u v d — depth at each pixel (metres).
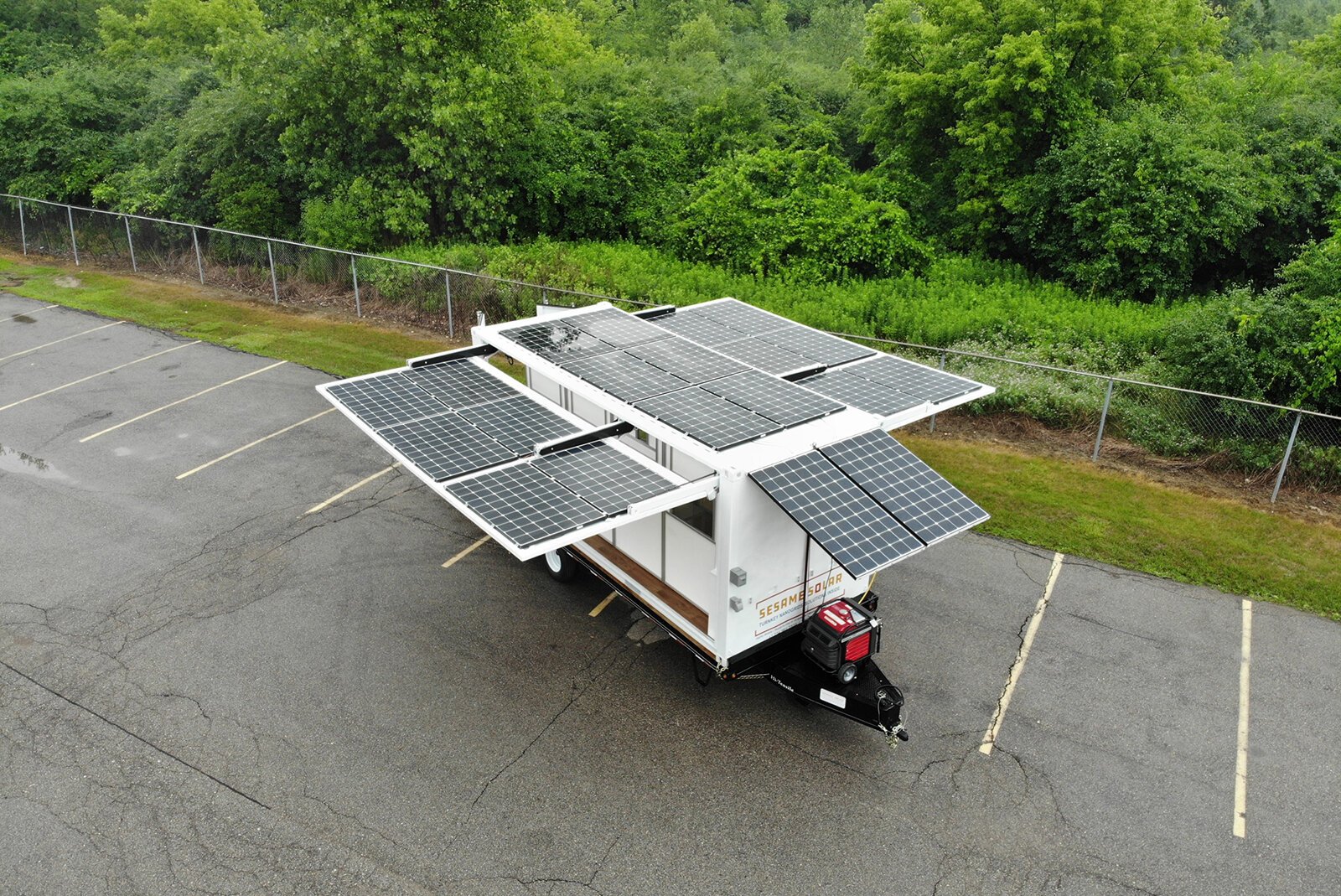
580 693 10.05
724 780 8.87
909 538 8.27
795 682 9.38
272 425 16.58
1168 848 8.12
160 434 16.20
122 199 27.61
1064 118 25.62
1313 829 8.30
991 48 26.08
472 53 24.86
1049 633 10.99
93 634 10.98
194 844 8.18
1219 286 25.83
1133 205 23.28
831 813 8.50
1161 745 9.27
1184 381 15.99
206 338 21.06
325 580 12.08
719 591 9.01
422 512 13.75
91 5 40.34
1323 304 15.25
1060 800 8.62
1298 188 25.17
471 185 25.56
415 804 8.59
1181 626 11.09
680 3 52.53
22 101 30.36
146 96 32.34
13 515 13.59
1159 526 13.16
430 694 10.03
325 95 25.08
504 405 11.04
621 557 10.93
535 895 7.68
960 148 27.59
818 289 22.16
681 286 21.48
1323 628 11.05
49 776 8.91
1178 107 28.02
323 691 10.05
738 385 10.66
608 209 28.77
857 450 9.28
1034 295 22.73
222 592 11.82
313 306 23.38
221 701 9.91
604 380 10.73
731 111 31.62
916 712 9.75
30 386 18.31
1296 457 14.25
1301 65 31.64
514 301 20.94
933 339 18.98
